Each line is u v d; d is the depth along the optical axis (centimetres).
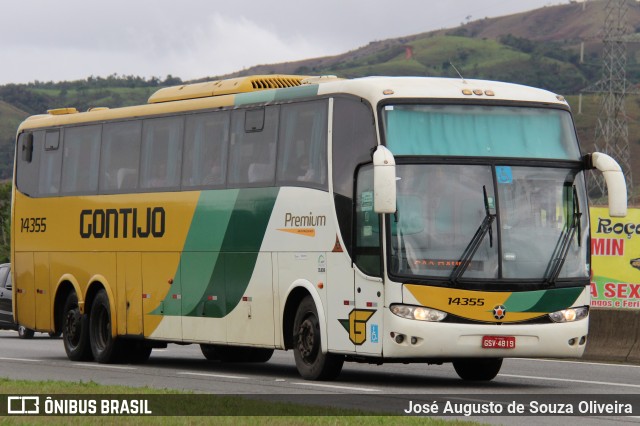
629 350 3241
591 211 3666
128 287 3128
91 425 1672
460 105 2417
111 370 2922
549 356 2372
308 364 2553
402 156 2350
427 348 2297
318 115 2547
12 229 3597
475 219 2352
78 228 3319
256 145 2730
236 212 2766
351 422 1692
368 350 2356
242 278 2742
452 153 2375
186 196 2933
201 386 2408
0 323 4853
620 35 16762
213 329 2842
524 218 2378
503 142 2417
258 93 2747
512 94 2461
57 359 3397
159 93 3111
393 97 2389
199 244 2881
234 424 1670
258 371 2902
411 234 2323
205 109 2902
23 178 3562
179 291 2952
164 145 3030
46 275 3444
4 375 2728
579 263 2408
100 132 3266
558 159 2439
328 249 2478
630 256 3650
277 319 2636
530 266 2362
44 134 3488
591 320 3338
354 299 2400
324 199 2497
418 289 2303
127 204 3134
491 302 2323
